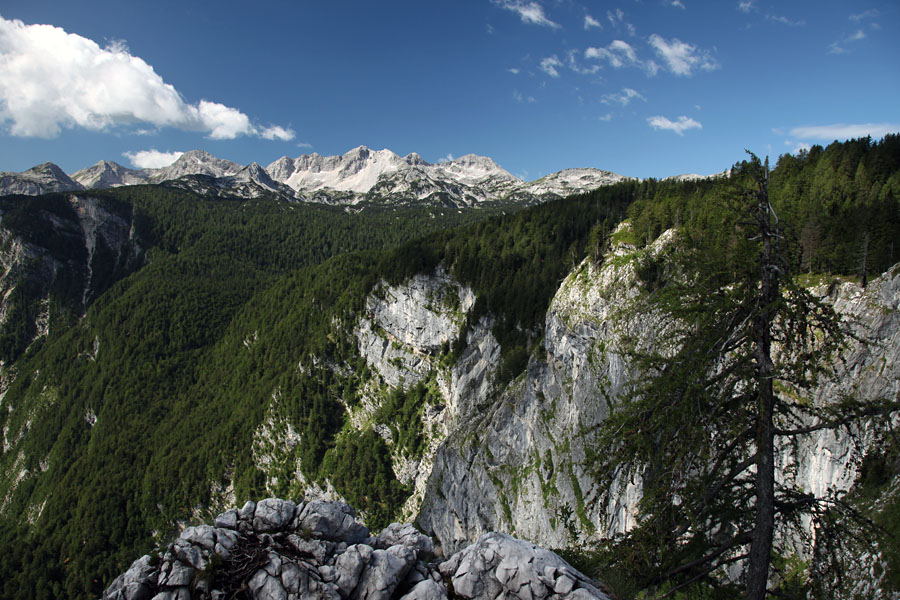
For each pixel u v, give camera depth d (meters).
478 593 13.62
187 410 194.25
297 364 169.88
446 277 141.50
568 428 69.38
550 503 69.56
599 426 12.55
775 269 10.69
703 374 10.88
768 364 10.93
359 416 156.38
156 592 14.34
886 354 35.38
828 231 45.84
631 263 62.28
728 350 11.28
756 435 11.17
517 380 92.75
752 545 10.80
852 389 35.88
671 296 11.87
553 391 77.19
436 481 102.06
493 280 126.44
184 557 14.88
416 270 145.88
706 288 11.49
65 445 193.12
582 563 14.16
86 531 152.75
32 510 175.38
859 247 40.88
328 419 160.38
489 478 86.75
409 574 14.73
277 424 162.25
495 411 93.69
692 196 69.19
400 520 132.88
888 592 12.69
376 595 14.00
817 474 34.12
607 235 76.88
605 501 12.80
